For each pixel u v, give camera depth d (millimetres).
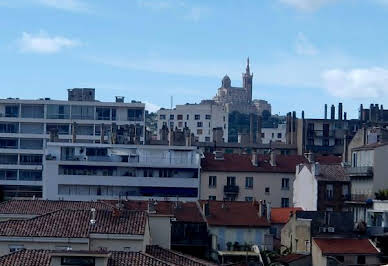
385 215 136500
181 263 92688
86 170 187250
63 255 73188
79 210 96500
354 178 161125
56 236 90562
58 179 186125
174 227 141375
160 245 106812
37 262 74500
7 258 75312
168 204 150000
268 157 194250
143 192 187000
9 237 90250
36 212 111750
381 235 133125
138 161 187750
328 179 163500
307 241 131750
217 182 188375
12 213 111125
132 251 83750
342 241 127688
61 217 94312
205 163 190000
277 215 157750
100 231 91625
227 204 150500
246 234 145375
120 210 98062
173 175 187875
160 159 188250
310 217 133375
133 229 92562
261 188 188875
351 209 157000
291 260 127250
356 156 162750
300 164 178875
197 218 146250
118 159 188125
